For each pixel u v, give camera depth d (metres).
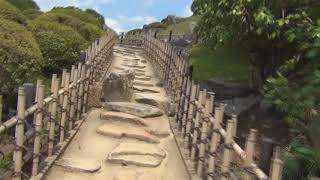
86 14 23.70
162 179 7.71
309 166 4.29
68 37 13.12
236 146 5.71
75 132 9.29
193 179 7.42
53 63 12.44
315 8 8.56
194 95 8.86
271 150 4.57
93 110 11.41
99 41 14.25
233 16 8.34
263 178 4.32
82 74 10.28
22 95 6.07
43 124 7.42
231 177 5.74
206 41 9.88
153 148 8.91
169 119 11.16
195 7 10.23
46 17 17.66
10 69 8.73
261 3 8.00
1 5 12.76
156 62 17.70
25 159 6.51
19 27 10.32
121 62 19.14
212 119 7.14
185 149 8.96
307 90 4.53
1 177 5.94
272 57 9.57
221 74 11.89
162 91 14.11
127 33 33.09
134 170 7.94
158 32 26.72
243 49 13.55
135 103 12.04
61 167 7.60
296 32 6.79
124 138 9.49
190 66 10.40
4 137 6.93
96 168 7.71
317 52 4.97
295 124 4.92
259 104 9.98
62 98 8.42
